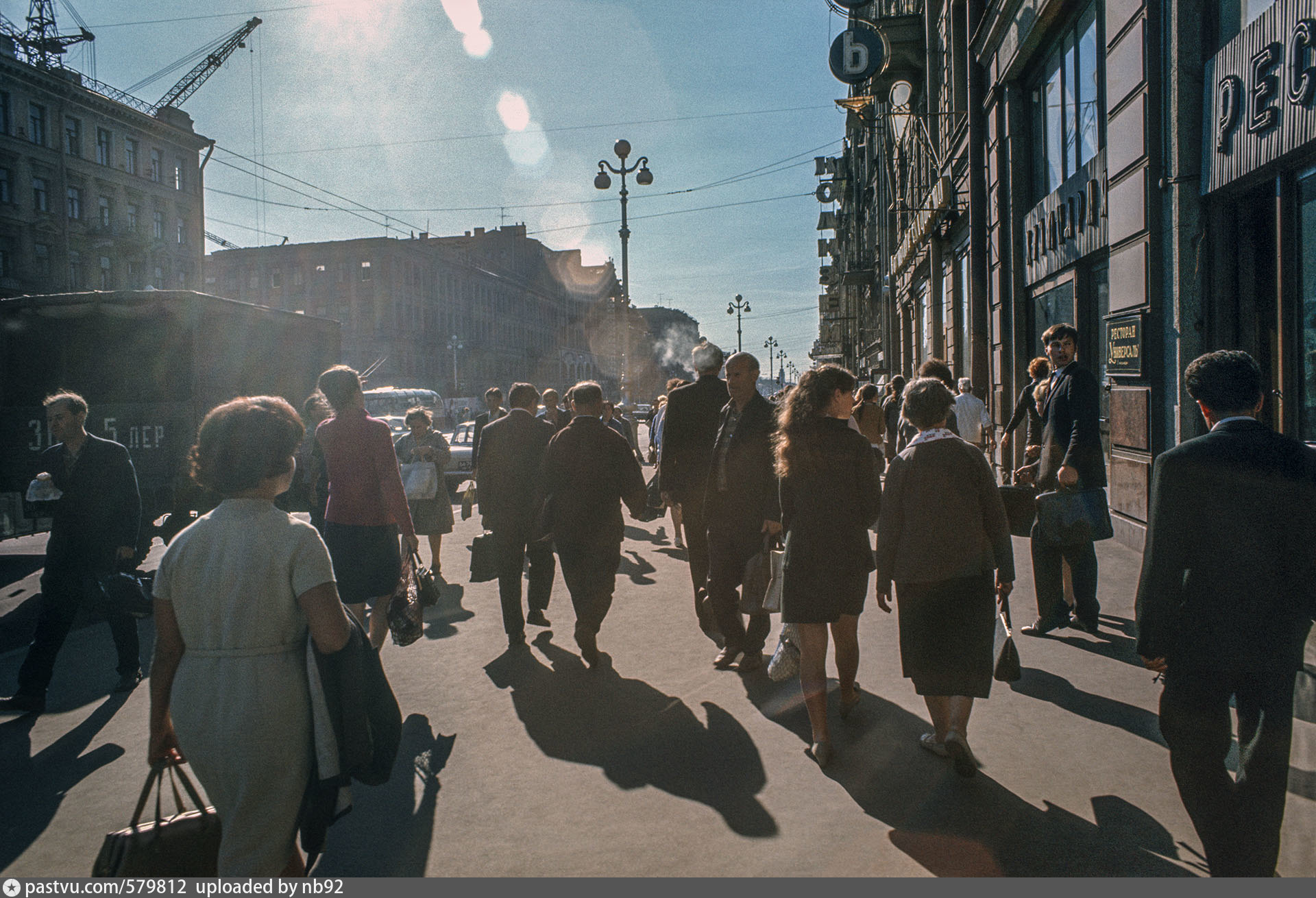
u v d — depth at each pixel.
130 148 47.31
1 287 39.19
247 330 11.29
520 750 4.20
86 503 5.16
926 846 3.16
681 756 4.06
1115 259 8.98
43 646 5.00
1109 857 3.05
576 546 5.50
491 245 95.88
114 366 10.23
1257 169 6.53
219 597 2.37
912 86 20.45
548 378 101.00
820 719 3.97
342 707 2.49
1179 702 2.69
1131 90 8.47
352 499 5.21
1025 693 4.77
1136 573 7.57
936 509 3.69
